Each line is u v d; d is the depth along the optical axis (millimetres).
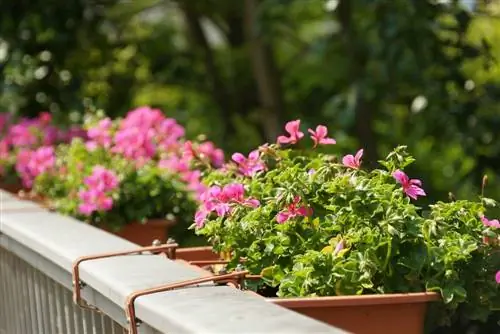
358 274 2812
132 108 10406
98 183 4820
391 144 9555
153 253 3414
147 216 4926
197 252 3828
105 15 9133
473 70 8688
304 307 2656
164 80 10070
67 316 3615
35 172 5602
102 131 5332
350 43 8102
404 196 3240
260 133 10805
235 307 2428
